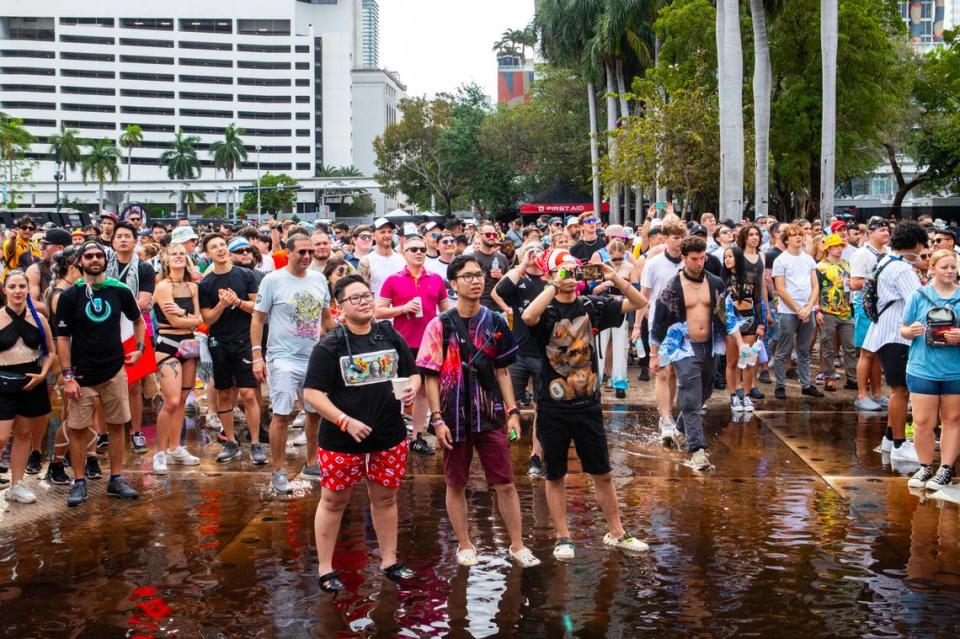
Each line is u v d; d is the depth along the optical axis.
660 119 32.06
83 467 7.39
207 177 160.12
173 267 8.45
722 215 24.86
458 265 5.84
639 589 5.43
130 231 8.34
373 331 5.70
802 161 34.69
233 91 160.50
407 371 5.79
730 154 24.61
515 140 65.19
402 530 6.58
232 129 137.00
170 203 136.75
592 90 50.28
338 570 5.79
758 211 26.47
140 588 5.52
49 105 150.50
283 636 4.83
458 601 5.27
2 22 150.38
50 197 138.75
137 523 6.80
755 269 10.80
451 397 5.82
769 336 12.53
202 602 5.30
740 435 9.52
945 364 7.52
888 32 39.03
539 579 5.60
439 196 84.62
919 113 48.31
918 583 5.51
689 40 36.34
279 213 138.50
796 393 11.79
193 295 8.51
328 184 138.50
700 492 7.48
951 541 6.26
